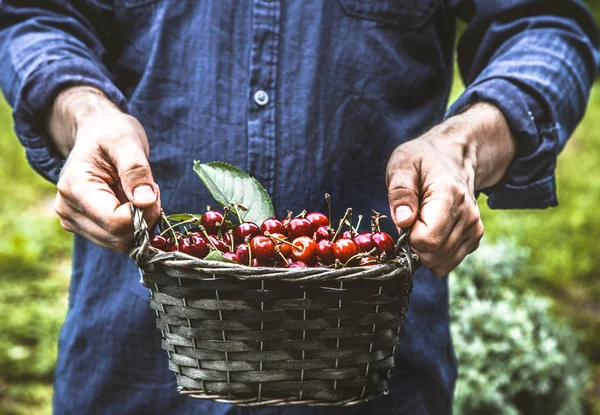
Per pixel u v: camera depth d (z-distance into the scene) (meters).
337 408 1.44
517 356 2.42
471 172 1.32
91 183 1.26
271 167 1.45
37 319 3.45
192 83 1.45
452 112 1.42
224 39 1.44
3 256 4.06
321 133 1.45
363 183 1.46
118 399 1.48
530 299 2.58
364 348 1.24
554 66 1.42
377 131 1.46
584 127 6.69
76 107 1.37
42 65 1.40
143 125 1.46
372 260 1.24
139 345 1.47
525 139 1.39
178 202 1.45
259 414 1.44
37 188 5.29
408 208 1.24
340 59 1.45
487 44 1.49
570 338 2.61
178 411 1.47
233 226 1.32
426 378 1.47
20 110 1.40
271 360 1.23
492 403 2.35
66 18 1.48
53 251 4.34
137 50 1.48
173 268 1.21
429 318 1.48
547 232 4.52
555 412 2.54
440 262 1.27
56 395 1.53
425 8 1.46
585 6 1.50
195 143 1.45
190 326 1.23
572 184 5.41
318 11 1.44
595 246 4.38
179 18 1.45
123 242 1.27
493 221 4.59
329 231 1.30
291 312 1.21
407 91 1.47
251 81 1.44
